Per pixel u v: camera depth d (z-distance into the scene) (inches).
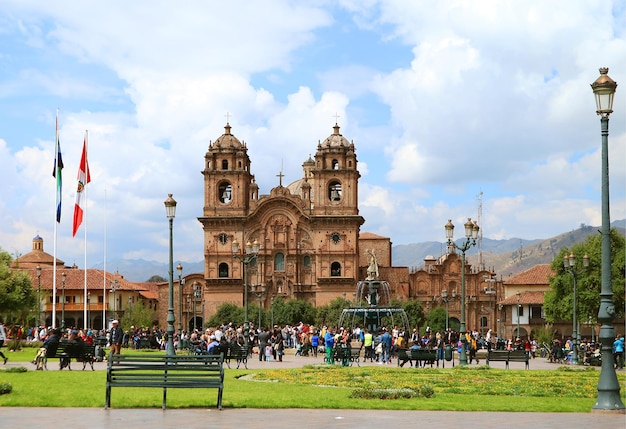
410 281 7194.9
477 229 2422.5
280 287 6737.2
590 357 2682.1
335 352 2384.4
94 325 6983.3
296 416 1072.8
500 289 7052.2
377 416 1082.7
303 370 2079.2
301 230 6791.3
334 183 6850.4
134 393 1321.4
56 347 1907.0
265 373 1924.2
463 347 2396.7
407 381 1723.7
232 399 1243.2
